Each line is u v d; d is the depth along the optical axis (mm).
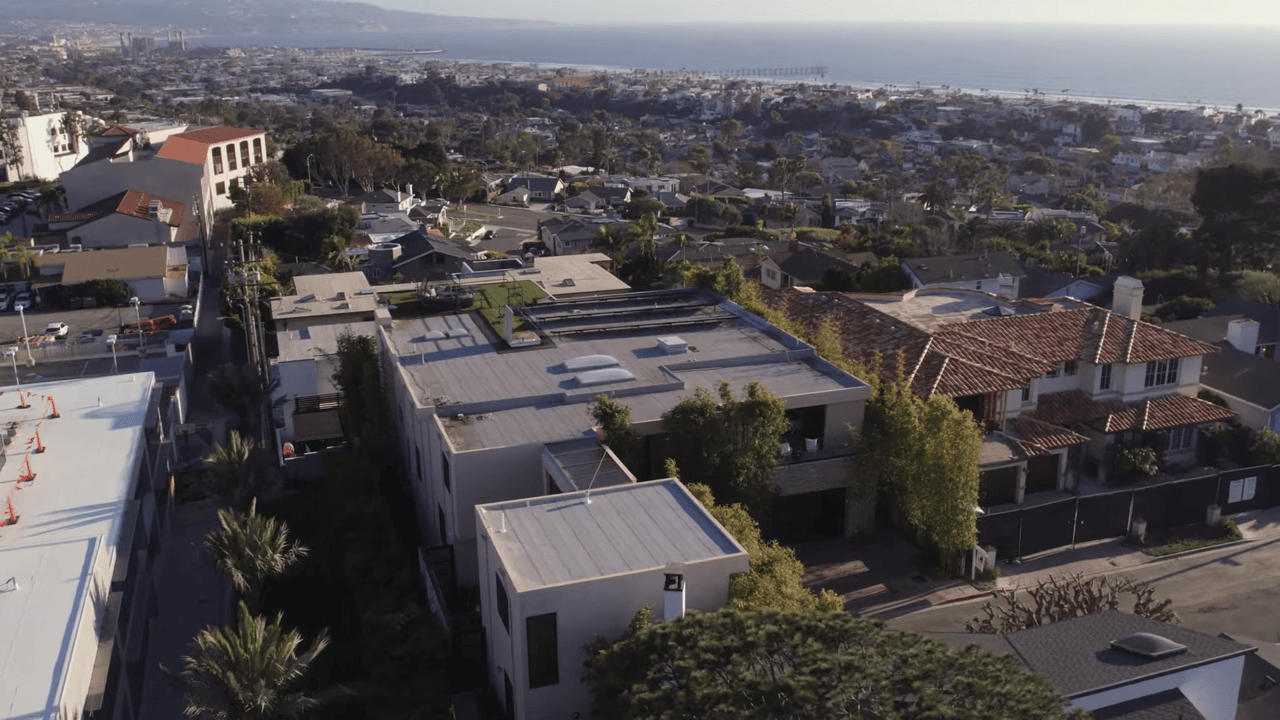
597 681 21625
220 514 32438
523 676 23484
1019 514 38750
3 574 26734
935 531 36156
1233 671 23422
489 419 35625
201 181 122000
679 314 49031
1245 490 43219
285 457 46219
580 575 23875
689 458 34219
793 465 37188
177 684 25406
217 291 94125
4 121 176375
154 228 107875
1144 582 37656
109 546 28797
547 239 117875
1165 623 25641
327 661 30891
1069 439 43250
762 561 27234
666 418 34406
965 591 36188
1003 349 46312
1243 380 53219
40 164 183375
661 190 176750
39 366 73938
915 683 18234
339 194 151875
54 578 26469
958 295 59531
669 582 22625
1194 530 41969
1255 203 100438
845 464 38062
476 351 43500
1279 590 37062
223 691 24500
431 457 35938
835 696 17797
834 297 55969
